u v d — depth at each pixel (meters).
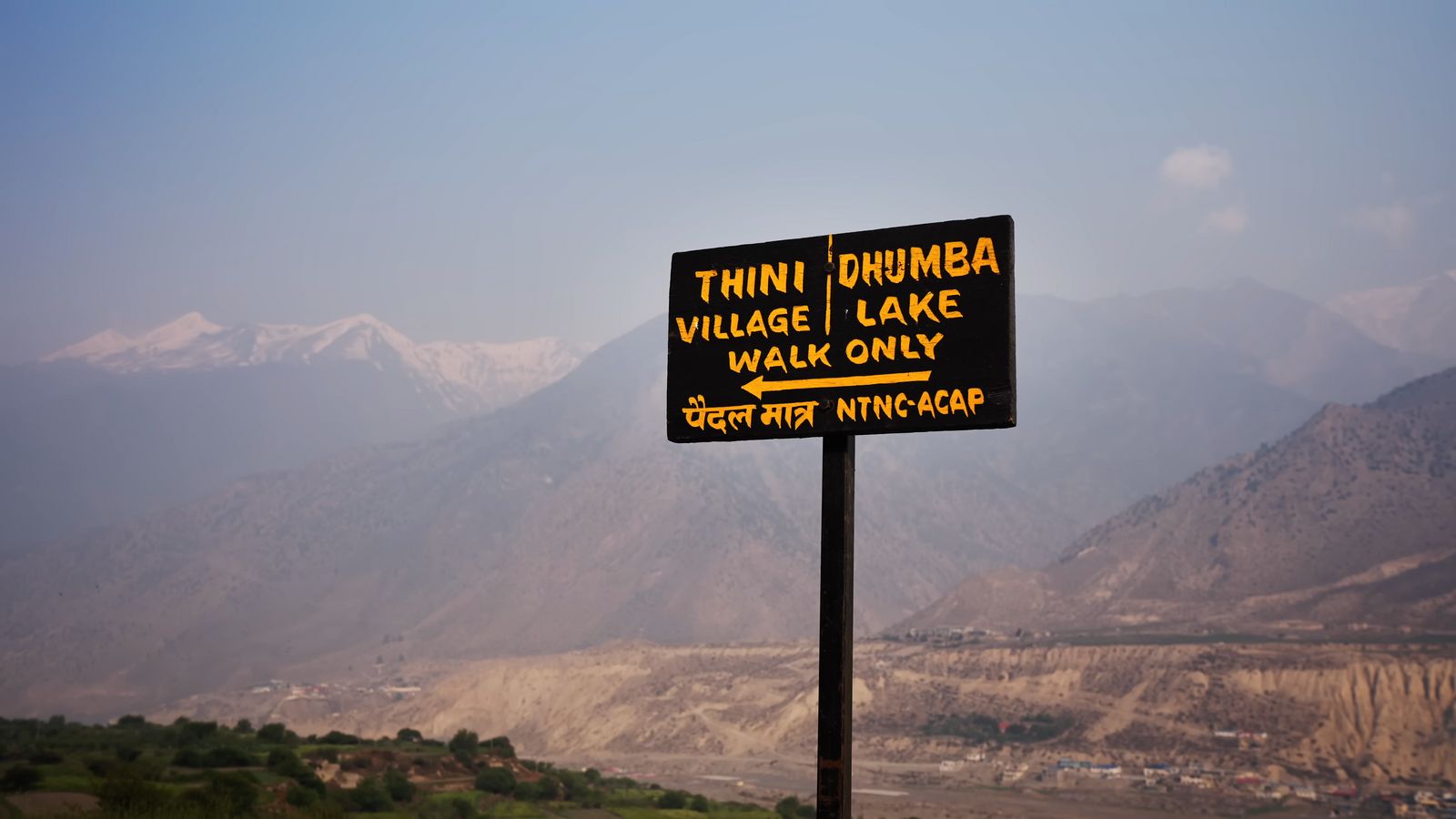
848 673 20.66
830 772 20.22
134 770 80.50
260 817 69.50
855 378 21.80
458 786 114.06
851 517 21.64
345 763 109.62
